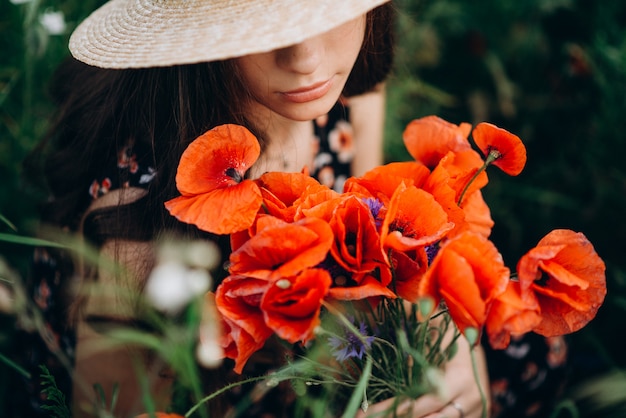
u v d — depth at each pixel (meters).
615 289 1.24
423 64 1.64
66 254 0.94
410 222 0.67
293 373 0.72
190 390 0.84
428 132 0.75
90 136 0.94
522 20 1.65
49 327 0.96
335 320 0.69
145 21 0.77
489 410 1.00
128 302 0.87
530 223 1.44
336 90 0.81
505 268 0.62
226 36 0.70
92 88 0.97
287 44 0.68
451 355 0.77
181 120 0.85
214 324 0.67
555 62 1.63
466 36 1.66
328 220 0.66
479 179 0.73
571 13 1.63
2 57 1.31
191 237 0.85
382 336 0.73
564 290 0.65
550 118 1.57
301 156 1.01
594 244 1.34
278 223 0.66
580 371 1.18
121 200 0.88
